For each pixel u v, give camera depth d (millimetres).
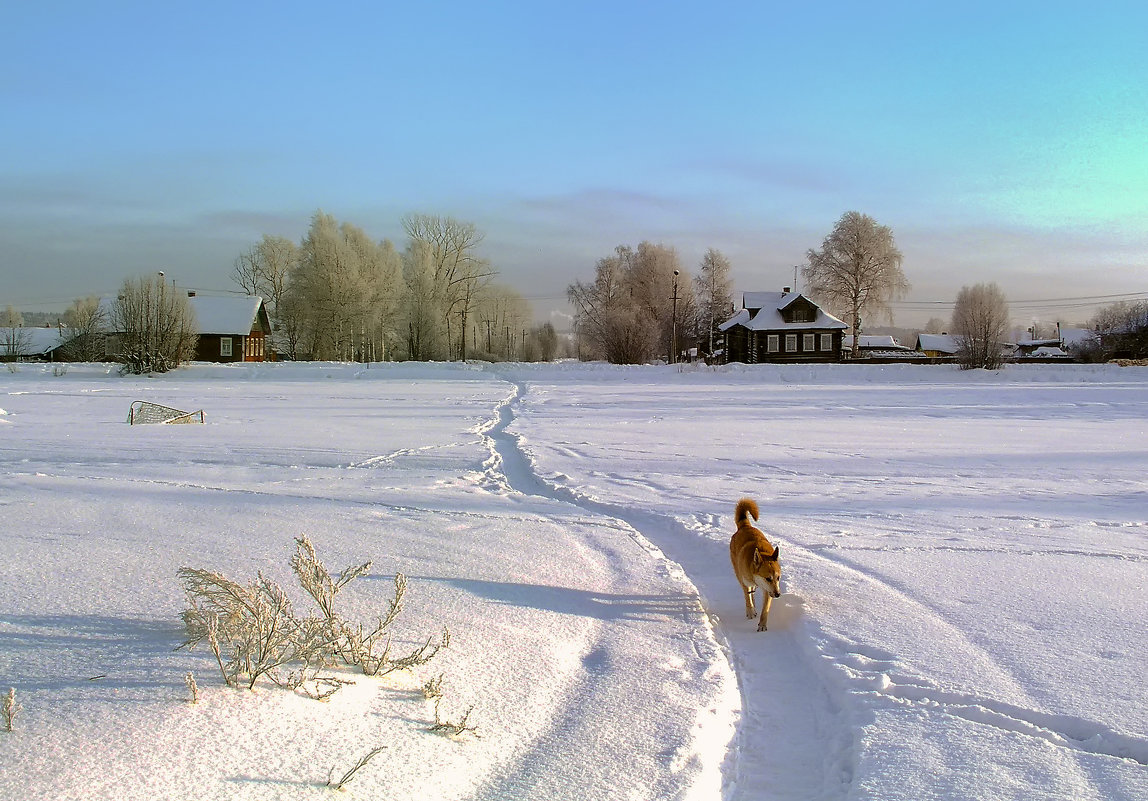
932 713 4410
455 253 76688
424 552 7770
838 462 15820
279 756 3430
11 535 7785
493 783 3564
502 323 90500
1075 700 4469
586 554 8055
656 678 4895
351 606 5766
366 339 71750
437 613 5730
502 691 4500
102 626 4816
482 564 7379
